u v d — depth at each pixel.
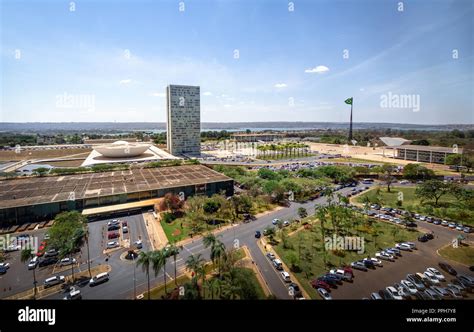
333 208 79.50
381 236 75.56
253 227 82.25
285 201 108.25
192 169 142.12
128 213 92.62
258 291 51.78
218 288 50.75
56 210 88.56
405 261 62.75
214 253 53.25
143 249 68.31
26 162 199.00
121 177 122.69
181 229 80.50
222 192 109.56
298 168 173.38
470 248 68.31
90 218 87.94
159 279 55.84
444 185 99.12
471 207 88.94
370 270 59.22
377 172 147.75
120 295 50.72
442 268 59.53
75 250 63.09
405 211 93.88
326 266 60.72
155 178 120.69
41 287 53.28
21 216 84.25
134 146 196.25
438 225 83.00
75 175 127.44
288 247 69.44
